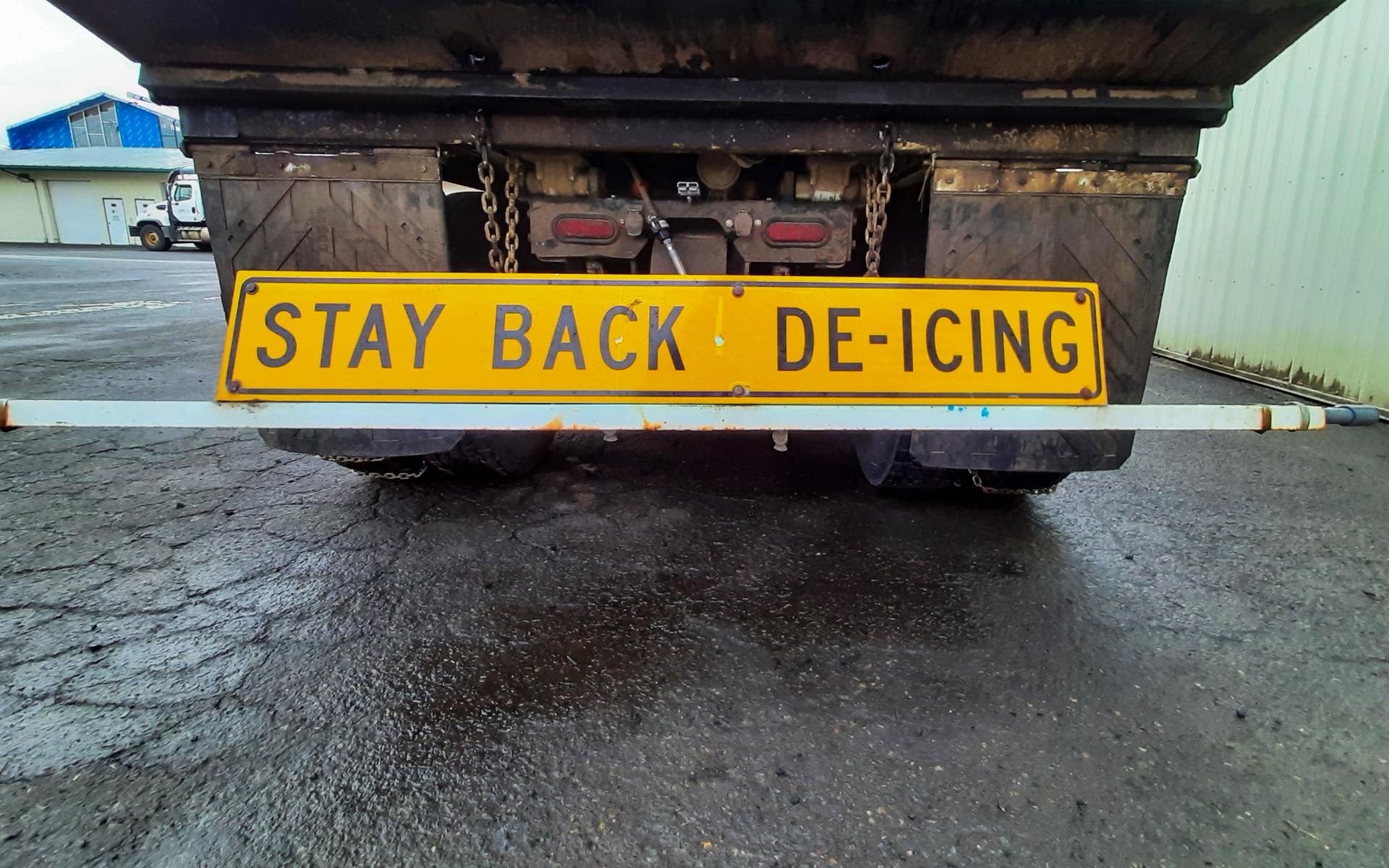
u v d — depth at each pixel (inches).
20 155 1180.5
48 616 76.4
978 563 90.0
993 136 70.6
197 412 61.5
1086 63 64.4
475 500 109.5
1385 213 152.9
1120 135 70.4
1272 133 185.3
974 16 60.1
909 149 71.2
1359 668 69.2
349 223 73.9
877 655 70.8
